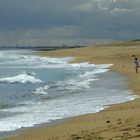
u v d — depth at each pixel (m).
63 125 17.94
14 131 17.42
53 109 23.23
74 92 31.39
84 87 34.66
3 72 57.94
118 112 19.98
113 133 13.87
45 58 106.88
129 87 33.59
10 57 118.00
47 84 39.38
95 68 61.31
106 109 22.17
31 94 30.91
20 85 38.94
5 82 41.59
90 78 43.81
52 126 18.02
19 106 24.78
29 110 23.11
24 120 19.98
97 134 14.16
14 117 20.91
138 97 27.06
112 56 81.81
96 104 24.47
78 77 46.56
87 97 28.05
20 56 125.38
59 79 44.84
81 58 90.56
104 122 17.05
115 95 28.61
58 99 27.64
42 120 19.86
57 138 14.83
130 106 22.56
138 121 15.60
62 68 65.06
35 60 97.56
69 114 21.28
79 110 22.45
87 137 13.98
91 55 99.38
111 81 39.34
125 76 44.66
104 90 31.98
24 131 17.30
